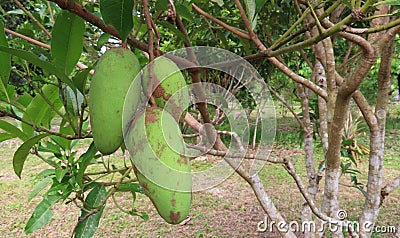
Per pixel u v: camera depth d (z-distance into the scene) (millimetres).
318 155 6887
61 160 1564
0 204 5672
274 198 4930
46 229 4883
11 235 4738
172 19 1098
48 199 1506
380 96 2096
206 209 5250
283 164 1715
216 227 4719
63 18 1048
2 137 1320
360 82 1260
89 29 2020
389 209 4871
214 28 2004
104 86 840
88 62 2217
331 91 1793
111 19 859
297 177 1678
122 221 4988
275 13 2795
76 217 5188
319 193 5016
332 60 1797
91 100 858
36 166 7621
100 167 6832
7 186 6453
